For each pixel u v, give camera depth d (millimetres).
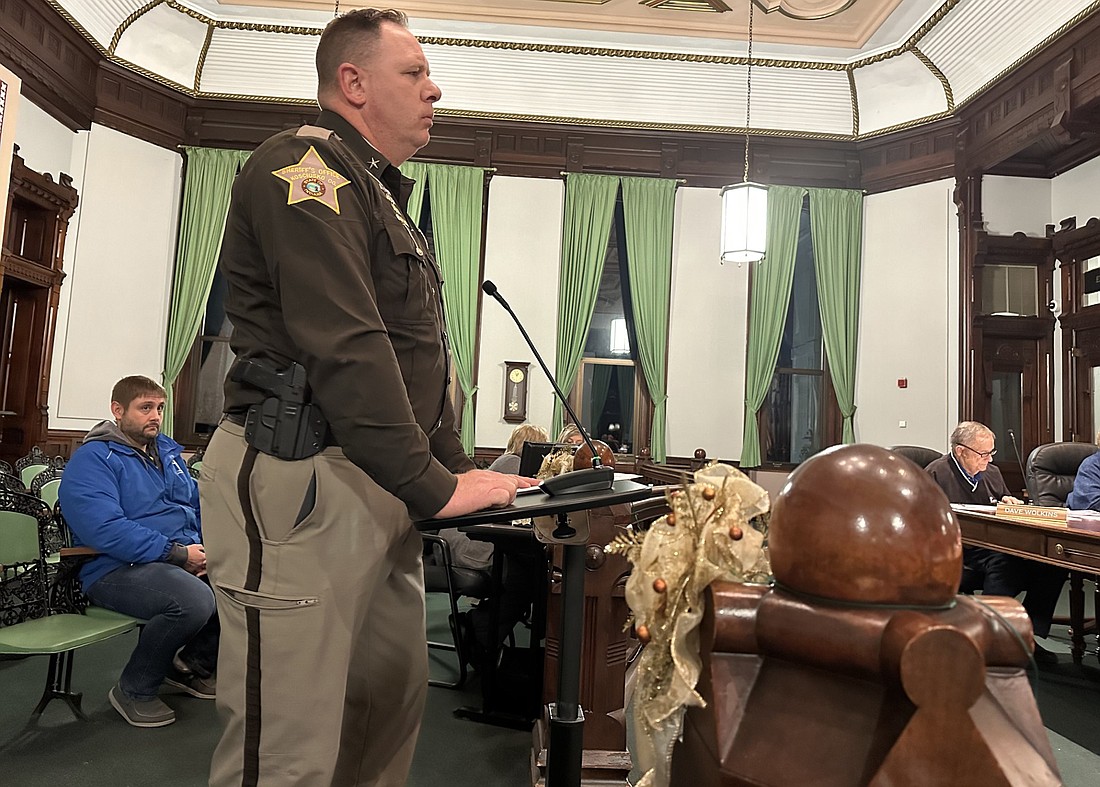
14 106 1954
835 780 387
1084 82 5340
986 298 6766
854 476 444
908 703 392
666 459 7207
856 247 7258
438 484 895
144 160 6867
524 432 4039
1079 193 6551
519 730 2506
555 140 7418
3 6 5312
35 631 2195
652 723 532
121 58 6605
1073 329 6527
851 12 6406
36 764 2088
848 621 414
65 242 6332
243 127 7184
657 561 571
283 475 985
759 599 460
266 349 1024
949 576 428
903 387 6926
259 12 6711
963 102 6641
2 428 6070
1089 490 3633
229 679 1005
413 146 1210
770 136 7391
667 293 7262
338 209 982
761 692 444
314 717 983
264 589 987
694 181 7441
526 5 6488
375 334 929
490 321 7227
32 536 2383
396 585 1244
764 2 6293
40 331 6141
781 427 7418
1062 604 4727
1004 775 373
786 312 7266
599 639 2029
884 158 7289
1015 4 5660
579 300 7188
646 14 6547
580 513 1098
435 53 7055
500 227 7309
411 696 1268
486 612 2957
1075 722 2709
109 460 2566
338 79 1150
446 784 2094
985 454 3959
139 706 2412
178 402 7016
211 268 7008
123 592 2408
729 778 414
